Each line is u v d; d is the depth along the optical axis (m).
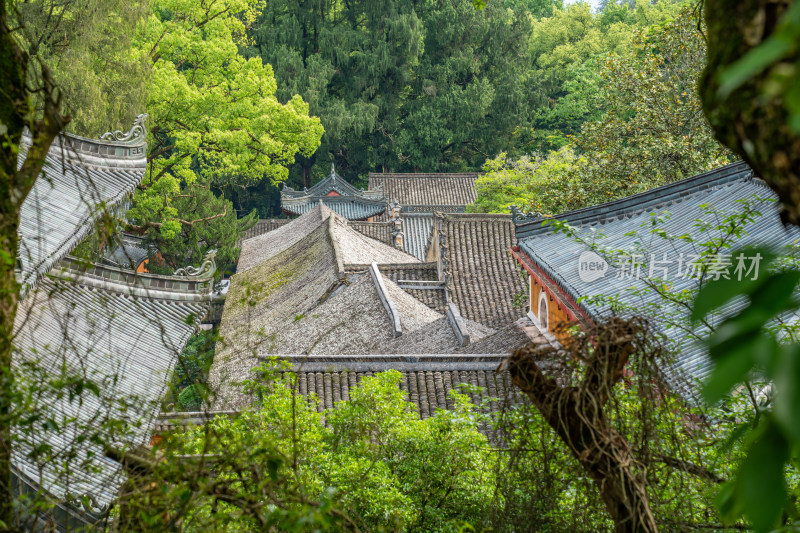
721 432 4.72
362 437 7.23
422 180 49.84
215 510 3.56
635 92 21.83
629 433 4.00
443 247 22.59
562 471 4.24
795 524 2.45
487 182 35.41
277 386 7.34
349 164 56.47
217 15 34.00
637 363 3.79
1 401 3.37
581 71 58.75
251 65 32.66
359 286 20.52
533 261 15.12
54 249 11.13
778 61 1.36
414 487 6.93
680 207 14.23
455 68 53.78
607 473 3.53
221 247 32.06
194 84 32.16
